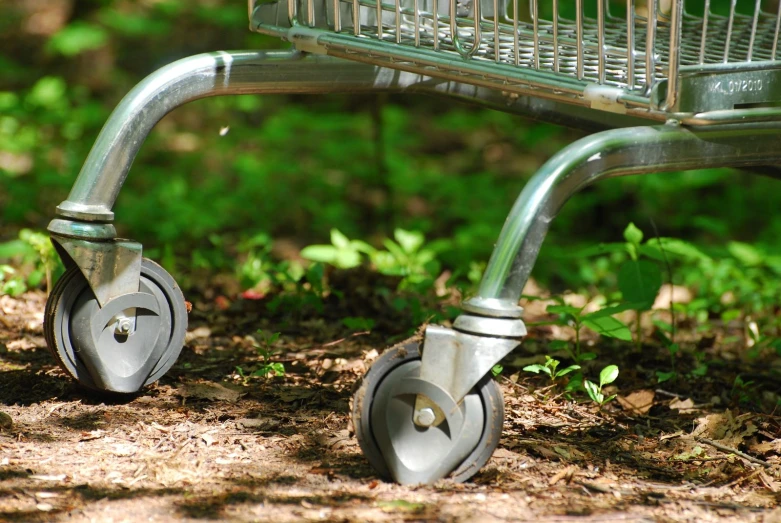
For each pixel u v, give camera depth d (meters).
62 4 14.45
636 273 4.55
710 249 7.39
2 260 6.52
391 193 11.02
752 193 11.53
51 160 10.82
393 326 5.00
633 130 2.88
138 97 3.43
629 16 2.83
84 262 3.31
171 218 9.20
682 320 5.89
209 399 3.65
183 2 13.35
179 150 12.03
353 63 3.81
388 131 12.42
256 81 3.66
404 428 2.76
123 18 12.96
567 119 4.11
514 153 13.30
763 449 3.25
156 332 3.52
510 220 2.72
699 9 10.38
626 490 2.85
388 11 3.79
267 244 6.88
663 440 3.37
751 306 5.98
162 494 2.72
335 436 3.26
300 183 11.51
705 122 2.75
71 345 3.41
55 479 2.81
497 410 2.73
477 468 2.77
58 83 11.52
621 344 4.82
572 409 3.67
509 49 3.48
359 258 6.38
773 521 2.61
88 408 3.48
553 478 2.90
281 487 2.80
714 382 4.21
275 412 3.53
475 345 2.64
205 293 5.75
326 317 5.25
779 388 4.23
